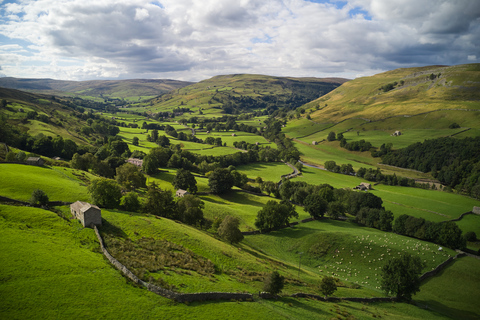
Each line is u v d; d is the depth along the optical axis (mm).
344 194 149750
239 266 67000
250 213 122562
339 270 85688
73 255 51844
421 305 68812
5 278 41438
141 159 189375
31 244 52188
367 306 62812
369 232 109250
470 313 67875
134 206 90250
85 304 39500
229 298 49844
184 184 139250
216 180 149625
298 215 126125
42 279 42875
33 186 86312
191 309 42969
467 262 89000
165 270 53750
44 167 117750
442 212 142250
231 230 82938
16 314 35688
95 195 84375
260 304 50625
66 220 67688
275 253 92062
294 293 60531
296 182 171125
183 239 70812
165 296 44688
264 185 169375
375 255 89750
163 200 95812
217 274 59656
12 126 197250
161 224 76875
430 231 105125
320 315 51781
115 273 48719
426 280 79812
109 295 42375
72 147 183250
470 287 77250
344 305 60469
